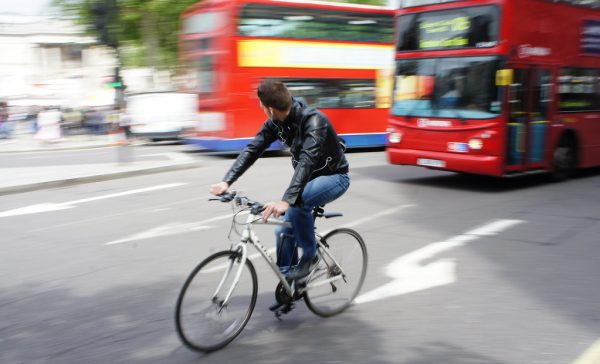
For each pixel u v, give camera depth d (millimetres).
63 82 45406
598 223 7562
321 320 4406
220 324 3926
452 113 10281
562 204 8984
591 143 11891
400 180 11617
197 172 13508
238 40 15133
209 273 3850
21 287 5340
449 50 10312
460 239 6824
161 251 6523
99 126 26906
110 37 13383
